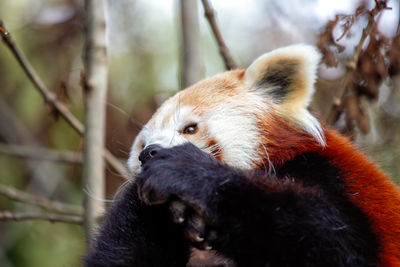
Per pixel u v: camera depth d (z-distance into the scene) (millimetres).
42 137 12453
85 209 6590
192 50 7836
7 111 12562
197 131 5449
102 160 6715
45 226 12227
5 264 11766
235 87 5801
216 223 4234
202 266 5180
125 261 4664
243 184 4316
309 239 4234
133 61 12477
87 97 6734
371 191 4910
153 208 4738
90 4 6805
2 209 12258
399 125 8539
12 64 12016
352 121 6973
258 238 4207
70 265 5719
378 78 6879
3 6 11945
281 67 5695
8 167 12797
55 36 11062
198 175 4367
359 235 4531
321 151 5223
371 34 6789
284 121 5484
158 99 8703
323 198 4559
